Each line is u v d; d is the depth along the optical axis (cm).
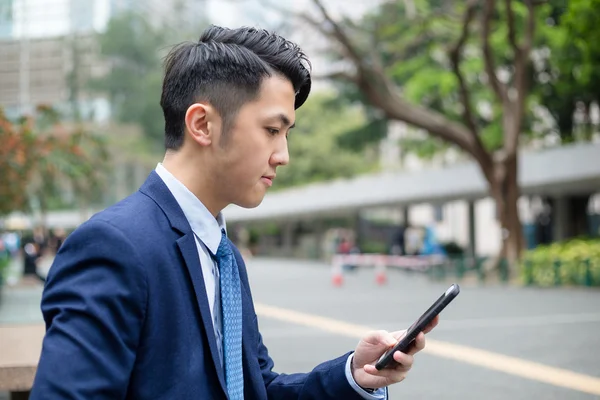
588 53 1541
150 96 4578
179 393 138
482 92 2370
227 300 156
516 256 1978
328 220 4312
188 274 144
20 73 2262
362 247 3512
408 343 156
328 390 169
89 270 133
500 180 1995
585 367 726
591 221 2950
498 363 752
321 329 1040
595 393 611
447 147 2839
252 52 154
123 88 4531
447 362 761
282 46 158
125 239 136
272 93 153
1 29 2241
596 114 2525
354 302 1470
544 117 2580
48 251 3688
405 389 633
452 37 2061
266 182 157
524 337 935
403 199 2855
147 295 136
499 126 2319
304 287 1947
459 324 1067
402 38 2097
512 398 596
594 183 2180
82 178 1259
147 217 145
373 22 1991
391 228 4041
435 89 2352
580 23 1386
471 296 1553
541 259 1844
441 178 2634
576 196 2645
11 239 3172
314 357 801
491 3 1831
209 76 152
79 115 2119
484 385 646
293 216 3994
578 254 1767
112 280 132
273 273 2683
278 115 154
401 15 2009
